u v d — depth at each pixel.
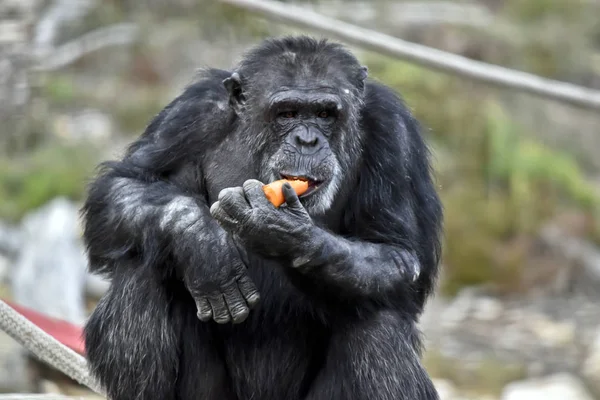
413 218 15.38
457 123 39.31
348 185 15.22
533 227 37.25
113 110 39.59
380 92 15.93
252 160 15.15
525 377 29.06
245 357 14.93
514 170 38.47
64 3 38.72
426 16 43.91
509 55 43.28
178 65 40.84
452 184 38.03
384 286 14.30
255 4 23.78
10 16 30.94
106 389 15.00
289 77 14.87
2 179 35.12
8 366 23.05
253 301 13.93
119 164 15.38
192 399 14.88
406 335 14.93
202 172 15.48
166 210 14.36
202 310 13.95
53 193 34.56
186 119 15.39
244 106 15.24
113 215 14.73
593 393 28.25
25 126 34.88
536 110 42.22
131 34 40.88
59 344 16.33
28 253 29.88
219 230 14.11
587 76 43.84
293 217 13.31
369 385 14.64
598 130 43.09
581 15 47.12
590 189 39.47
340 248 13.86
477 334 32.22
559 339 31.83
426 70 40.50
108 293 14.91
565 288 35.97
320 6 41.53
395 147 15.38
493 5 48.31
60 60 38.22
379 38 23.92
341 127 14.91
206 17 39.62
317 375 14.97
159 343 14.57
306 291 14.34
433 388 15.09
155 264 14.45
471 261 36.22
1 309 16.03
